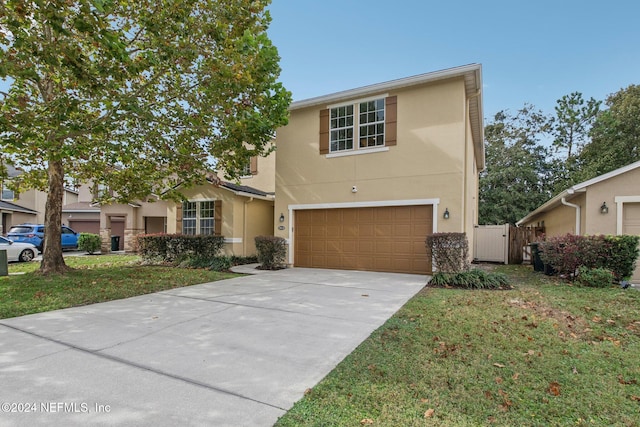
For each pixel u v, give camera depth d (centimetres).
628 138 2000
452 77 944
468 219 1142
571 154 2602
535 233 1512
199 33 743
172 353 389
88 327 488
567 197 1072
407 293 718
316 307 599
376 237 1052
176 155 927
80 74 610
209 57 754
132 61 677
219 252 1299
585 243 839
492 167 2611
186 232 1434
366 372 340
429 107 976
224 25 736
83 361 366
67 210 2184
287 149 1195
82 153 809
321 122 1139
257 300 656
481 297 671
